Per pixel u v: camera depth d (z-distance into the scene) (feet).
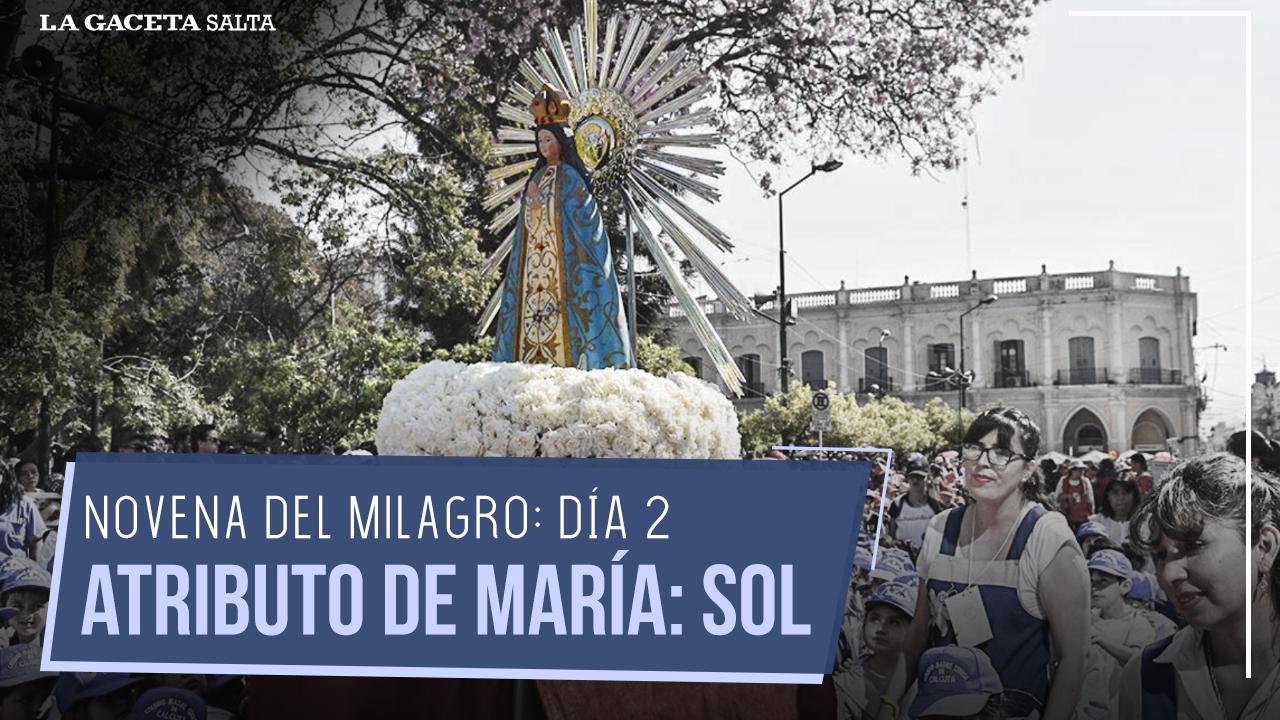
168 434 28.32
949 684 18.92
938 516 19.74
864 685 19.08
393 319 31.48
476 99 31.58
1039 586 18.95
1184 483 19.48
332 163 31.17
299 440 29.96
